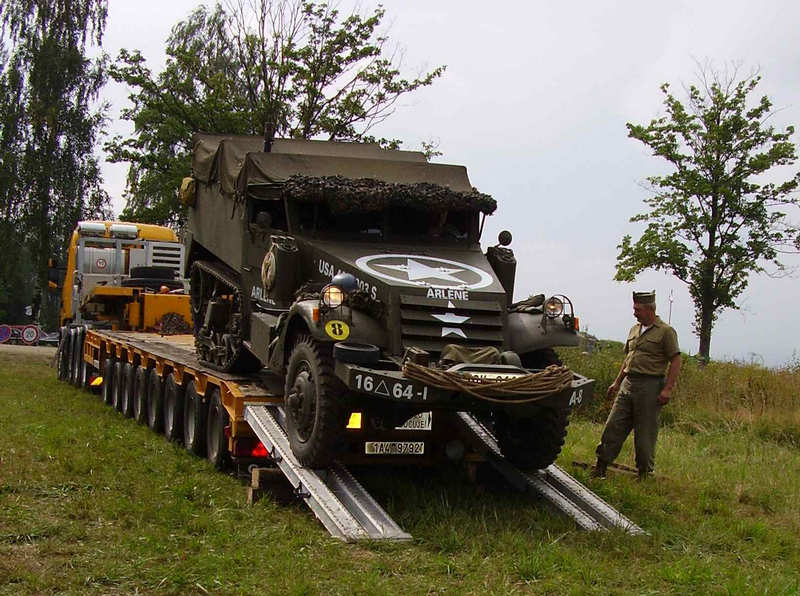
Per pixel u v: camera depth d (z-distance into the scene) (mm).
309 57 19969
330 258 8047
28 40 37969
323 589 5480
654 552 6691
